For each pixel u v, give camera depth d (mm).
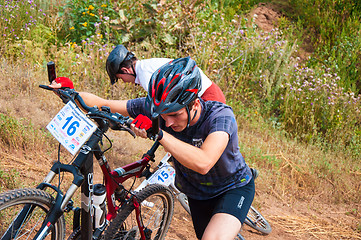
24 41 6012
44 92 5199
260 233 4148
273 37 7980
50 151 4152
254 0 9578
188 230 3785
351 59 8266
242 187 2508
